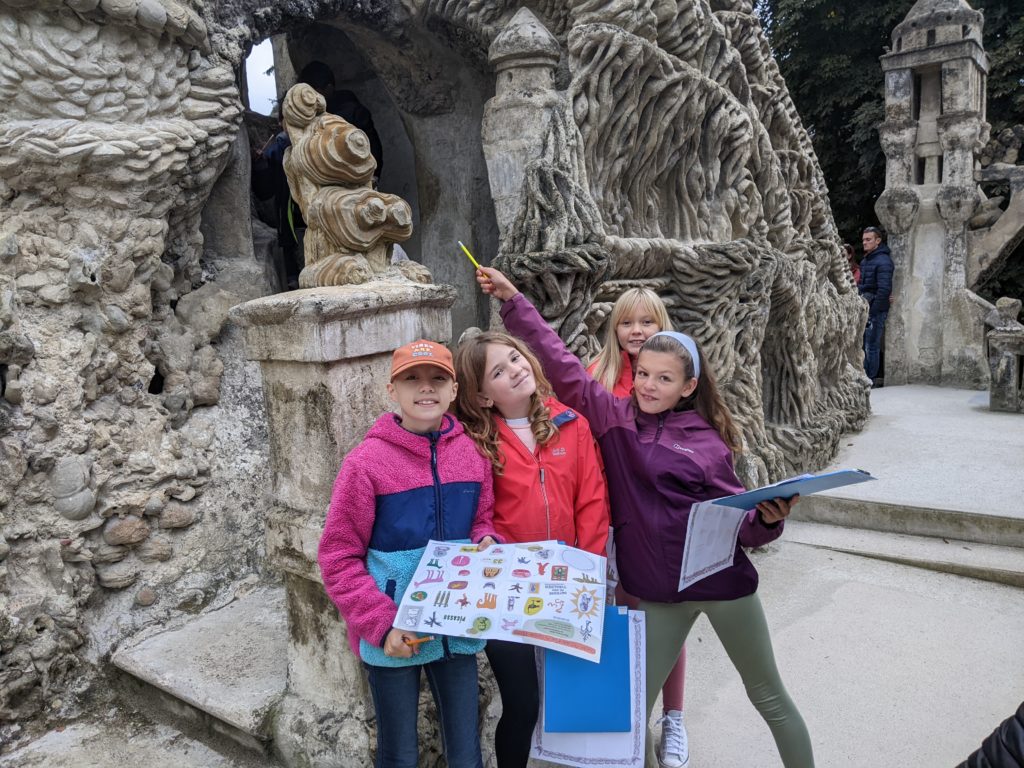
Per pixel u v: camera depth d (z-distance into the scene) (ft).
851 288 22.24
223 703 7.27
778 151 17.53
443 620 5.09
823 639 10.02
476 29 11.14
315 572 6.57
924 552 12.51
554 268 9.17
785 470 14.82
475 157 12.54
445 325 7.51
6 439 7.95
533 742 5.72
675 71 11.66
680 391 6.16
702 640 9.98
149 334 9.52
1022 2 39.65
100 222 8.66
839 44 42.86
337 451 6.40
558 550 5.53
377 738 6.15
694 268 12.49
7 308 7.94
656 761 7.47
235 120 9.71
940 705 8.48
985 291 39.34
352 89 14.05
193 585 9.21
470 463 5.76
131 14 8.18
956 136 26.35
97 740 7.66
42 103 8.04
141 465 8.92
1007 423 19.97
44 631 7.95
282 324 6.36
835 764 7.52
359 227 8.18
